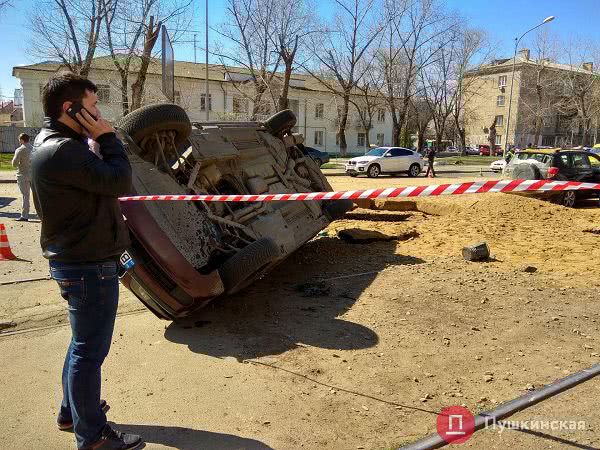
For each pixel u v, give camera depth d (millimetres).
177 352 4391
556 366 4059
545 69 63656
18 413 3455
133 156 4820
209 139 6047
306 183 7758
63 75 2689
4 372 4055
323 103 57188
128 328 4961
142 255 4445
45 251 2762
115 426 3277
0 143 40094
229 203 5797
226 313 5324
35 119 43406
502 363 4117
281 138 7824
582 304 5488
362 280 6410
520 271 6766
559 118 75625
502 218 10836
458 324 4926
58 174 2537
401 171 27250
